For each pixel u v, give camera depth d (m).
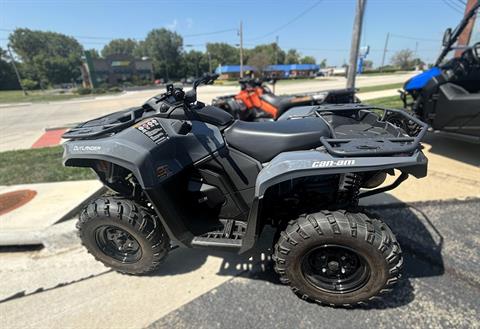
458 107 3.67
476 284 1.94
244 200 2.05
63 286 2.15
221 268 2.24
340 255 1.77
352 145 1.68
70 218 2.94
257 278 2.12
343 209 1.78
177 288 2.06
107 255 2.21
